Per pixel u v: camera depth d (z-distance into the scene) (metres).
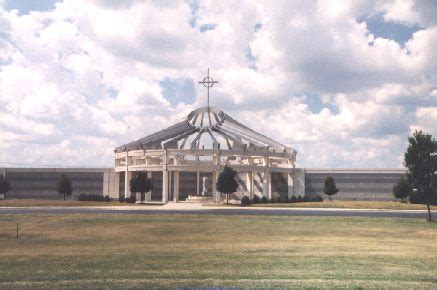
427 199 44.09
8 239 30.98
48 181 90.81
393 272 19.08
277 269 19.81
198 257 23.05
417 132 46.88
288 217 44.78
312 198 82.00
